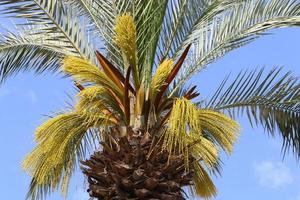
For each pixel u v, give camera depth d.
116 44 10.77
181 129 8.97
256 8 10.98
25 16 11.21
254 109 11.38
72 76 9.88
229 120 9.66
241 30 11.03
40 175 9.95
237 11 11.15
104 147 9.45
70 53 11.37
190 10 11.31
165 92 10.59
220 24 11.22
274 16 10.83
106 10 11.15
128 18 9.74
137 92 9.86
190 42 11.23
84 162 9.52
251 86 11.28
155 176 9.14
